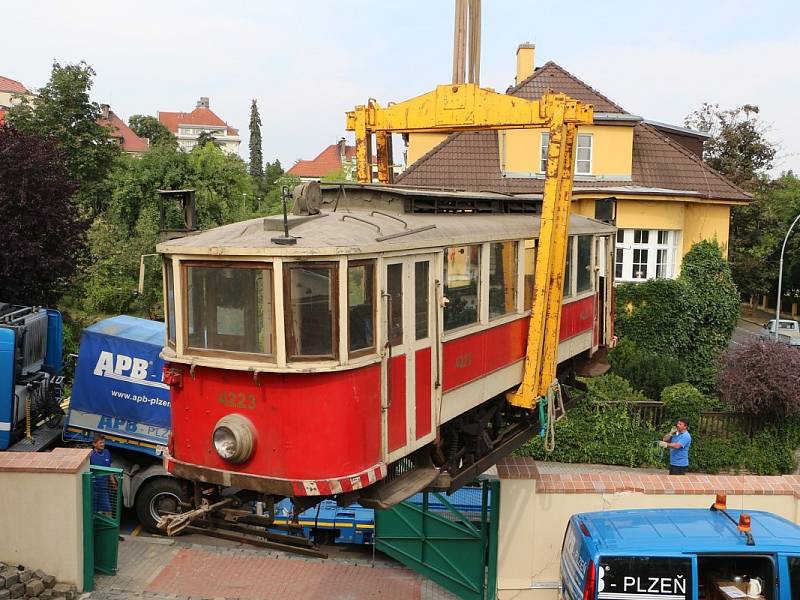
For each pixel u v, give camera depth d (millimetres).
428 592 10547
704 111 41594
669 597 7238
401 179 24812
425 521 10445
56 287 17281
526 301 9180
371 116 9617
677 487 9656
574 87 25797
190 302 6184
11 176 15812
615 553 7254
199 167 31375
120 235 26641
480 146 25438
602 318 12672
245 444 5895
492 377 8352
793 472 17844
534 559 9781
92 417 12359
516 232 8703
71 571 9578
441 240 7070
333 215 6762
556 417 9844
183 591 10039
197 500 6609
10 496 9453
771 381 17312
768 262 41750
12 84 67250
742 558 7426
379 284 6180
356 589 10547
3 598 8914
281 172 84000
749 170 40188
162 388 12016
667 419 18016
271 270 5754
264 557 11422
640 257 23484
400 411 6594
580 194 22609
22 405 12047
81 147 32312
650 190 22641
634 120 23453
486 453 9062
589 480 9852
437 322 7082
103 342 12312
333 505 12320
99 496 10266
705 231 23875
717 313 23516
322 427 5840
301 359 5773
